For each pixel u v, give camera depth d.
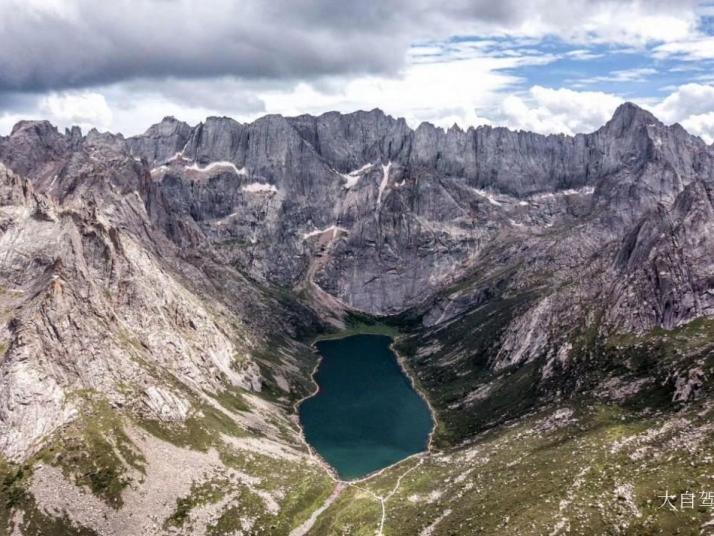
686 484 168.25
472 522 186.62
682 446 187.75
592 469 191.25
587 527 165.00
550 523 170.00
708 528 150.25
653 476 177.12
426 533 191.62
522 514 179.12
